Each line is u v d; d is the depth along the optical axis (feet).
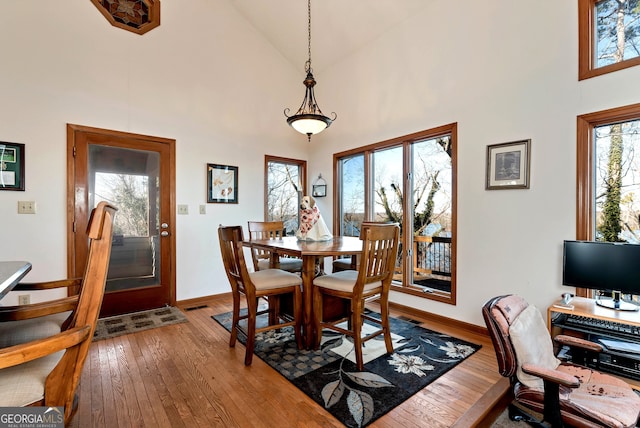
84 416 5.17
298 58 14.67
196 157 12.19
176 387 6.07
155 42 11.20
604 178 7.09
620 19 6.82
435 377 6.47
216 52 12.69
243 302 12.12
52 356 3.71
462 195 9.37
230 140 13.12
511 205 8.32
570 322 6.11
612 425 3.99
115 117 10.40
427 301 10.32
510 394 6.04
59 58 9.42
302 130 9.53
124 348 7.84
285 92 14.94
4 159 8.59
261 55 14.07
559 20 7.48
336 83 14.10
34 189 9.02
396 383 6.23
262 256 11.55
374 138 12.28
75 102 9.68
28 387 3.08
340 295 7.18
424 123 10.43
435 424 5.03
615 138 6.95
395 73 11.40
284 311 9.11
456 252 9.50
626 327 5.60
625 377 5.45
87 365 6.93
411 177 11.27
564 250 6.84
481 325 8.93
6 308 4.33
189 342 8.22
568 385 4.04
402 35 11.11
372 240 6.67
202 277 12.27
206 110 12.44
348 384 6.19
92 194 10.01
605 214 7.08
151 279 11.17
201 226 12.28
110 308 10.34
